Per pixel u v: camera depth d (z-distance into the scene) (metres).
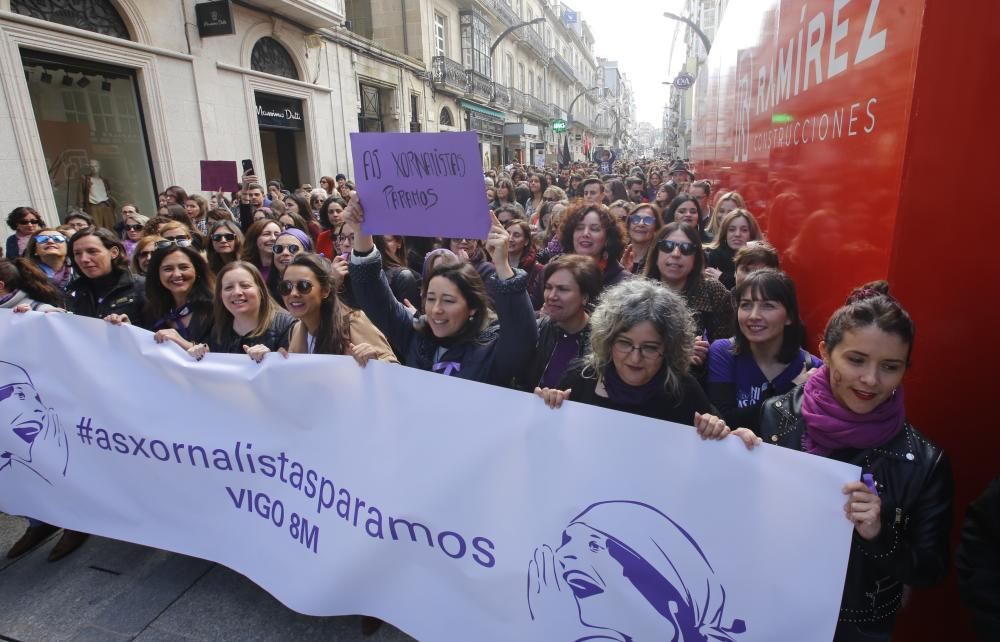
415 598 1.77
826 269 2.12
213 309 2.84
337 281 2.44
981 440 1.56
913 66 1.42
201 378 2.08
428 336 2.31
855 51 1.83
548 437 1.57
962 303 1.49
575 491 1.54
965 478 1.59
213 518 2.12
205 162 7.12
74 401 2.27
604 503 1.51
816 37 2.29
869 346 1.24
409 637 2.05
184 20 9.27
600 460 1.51
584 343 2.26
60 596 2.27
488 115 27.05
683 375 1.66
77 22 7.71
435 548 1.72
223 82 10.16
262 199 6.90
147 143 8.95
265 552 2.02
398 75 17.08
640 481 1.47
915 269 1.49
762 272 1.98
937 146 1.43
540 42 37.97
